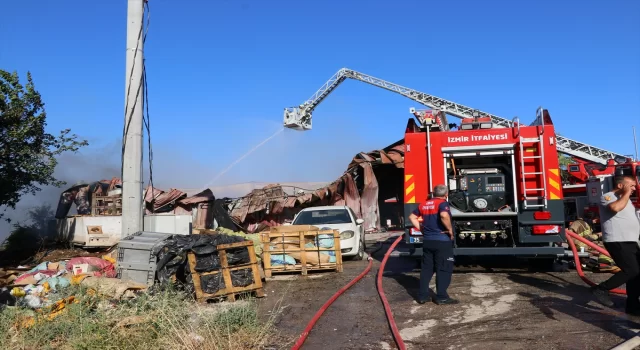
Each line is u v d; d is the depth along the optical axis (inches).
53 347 191.8
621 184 226.2
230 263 295.4
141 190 391.2
